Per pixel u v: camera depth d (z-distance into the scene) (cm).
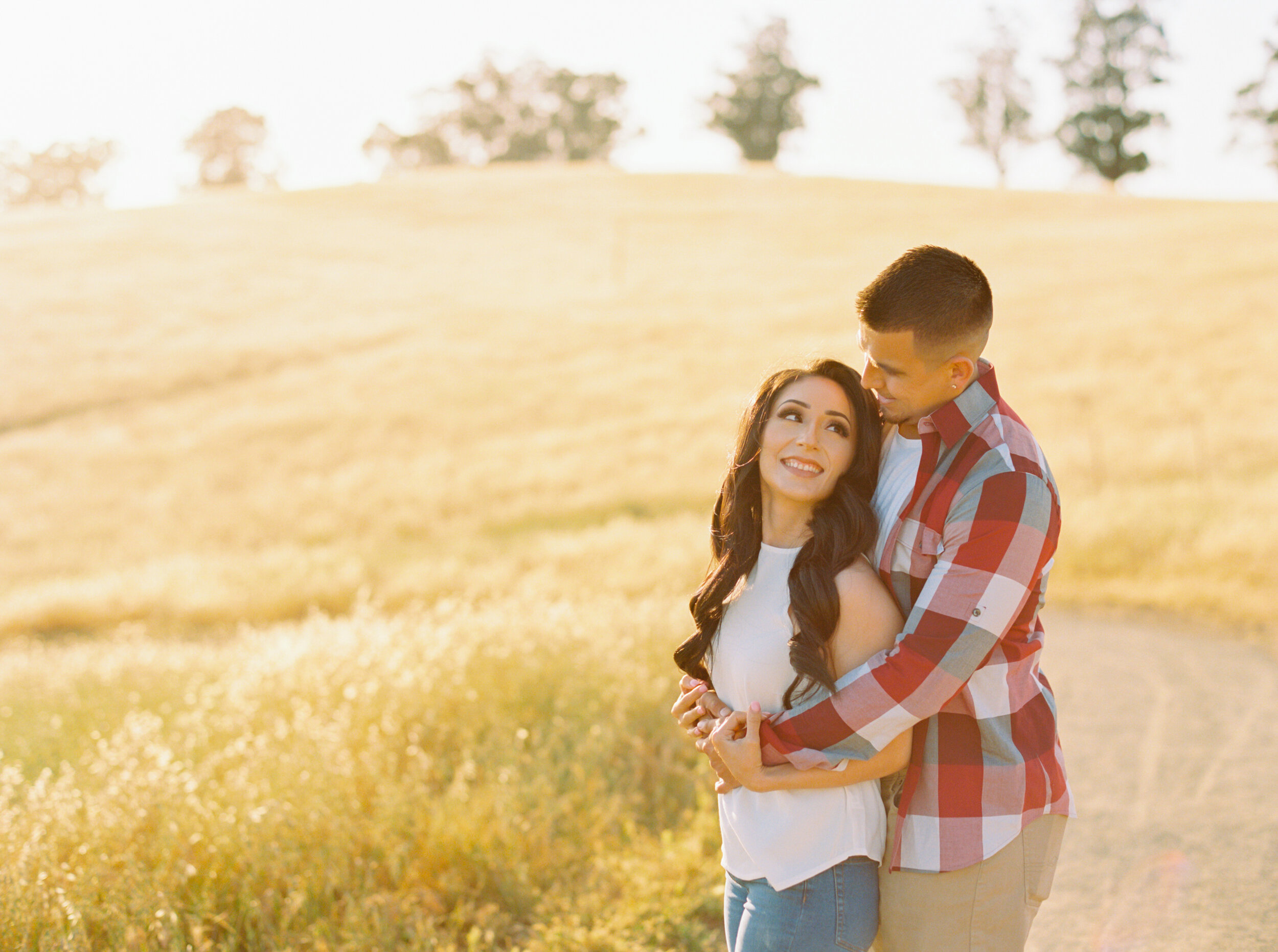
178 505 1875
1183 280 3070
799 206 5450
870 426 224
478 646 593
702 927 346
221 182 10162
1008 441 205
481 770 455
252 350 2950
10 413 2472
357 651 611
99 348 2970
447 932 342
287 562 1425
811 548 214
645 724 500
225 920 335
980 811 204
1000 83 7256
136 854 366
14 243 4466
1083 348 2470
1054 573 1022
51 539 1719
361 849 379
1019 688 210
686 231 4828
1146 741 545
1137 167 7025
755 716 209
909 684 196
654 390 2478
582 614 686
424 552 1477
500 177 6700
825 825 212
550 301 3522
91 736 579
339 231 4938
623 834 415
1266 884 367
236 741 486
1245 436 1698
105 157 9969
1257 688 639
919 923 210
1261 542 985
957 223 4794
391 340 3070
